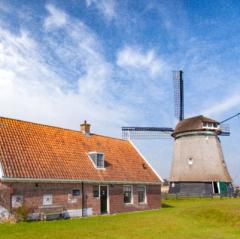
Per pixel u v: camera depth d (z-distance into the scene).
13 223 24.28
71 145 33.16
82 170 31.06
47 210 26.92
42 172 27.19
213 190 52.84
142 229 22.72
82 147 34.22
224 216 26.97
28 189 25.98
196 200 48.53
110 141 39.06
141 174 37.62
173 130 60.62
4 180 24.42
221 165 54.62
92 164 33.00
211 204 35.94
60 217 27.97
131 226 23.91
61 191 28.42
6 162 25.36
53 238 19.00
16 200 25.11
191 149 55.25
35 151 28.72
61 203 28.23
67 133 34.38
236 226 24.50
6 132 28.25
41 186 26.91
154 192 38.62
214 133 55.34
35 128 31.48
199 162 54.16
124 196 34.78
